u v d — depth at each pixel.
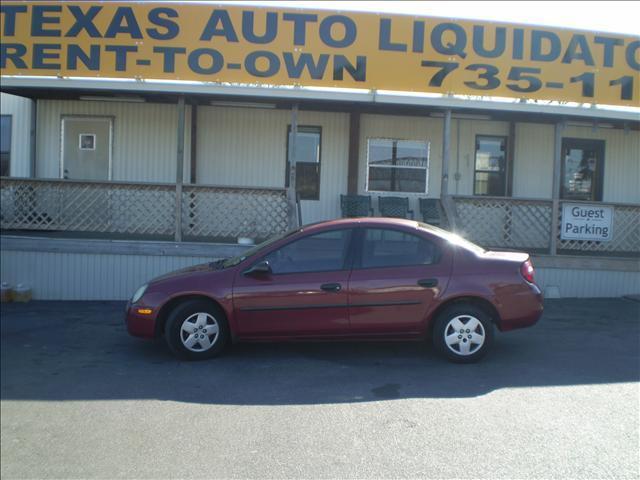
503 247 10.53
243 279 5.97
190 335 6.02
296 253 6.05
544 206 10.09
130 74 9.80
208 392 5.13
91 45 9.80
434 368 5.81
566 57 10.12
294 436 4.22
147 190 9.80
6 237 9.46
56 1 9.78
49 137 11.79
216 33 9.80
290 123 11.86
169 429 4.36
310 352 6.41
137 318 6.09
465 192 12.09
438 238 6.07
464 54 10.05
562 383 5.37
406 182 12.01
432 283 5.86
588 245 10.21
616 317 8.37
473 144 12.04
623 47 10.20
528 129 12.16
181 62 9.80
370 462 3.83
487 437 4.19
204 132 11.81
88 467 3.81
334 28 9.93
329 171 11.91
